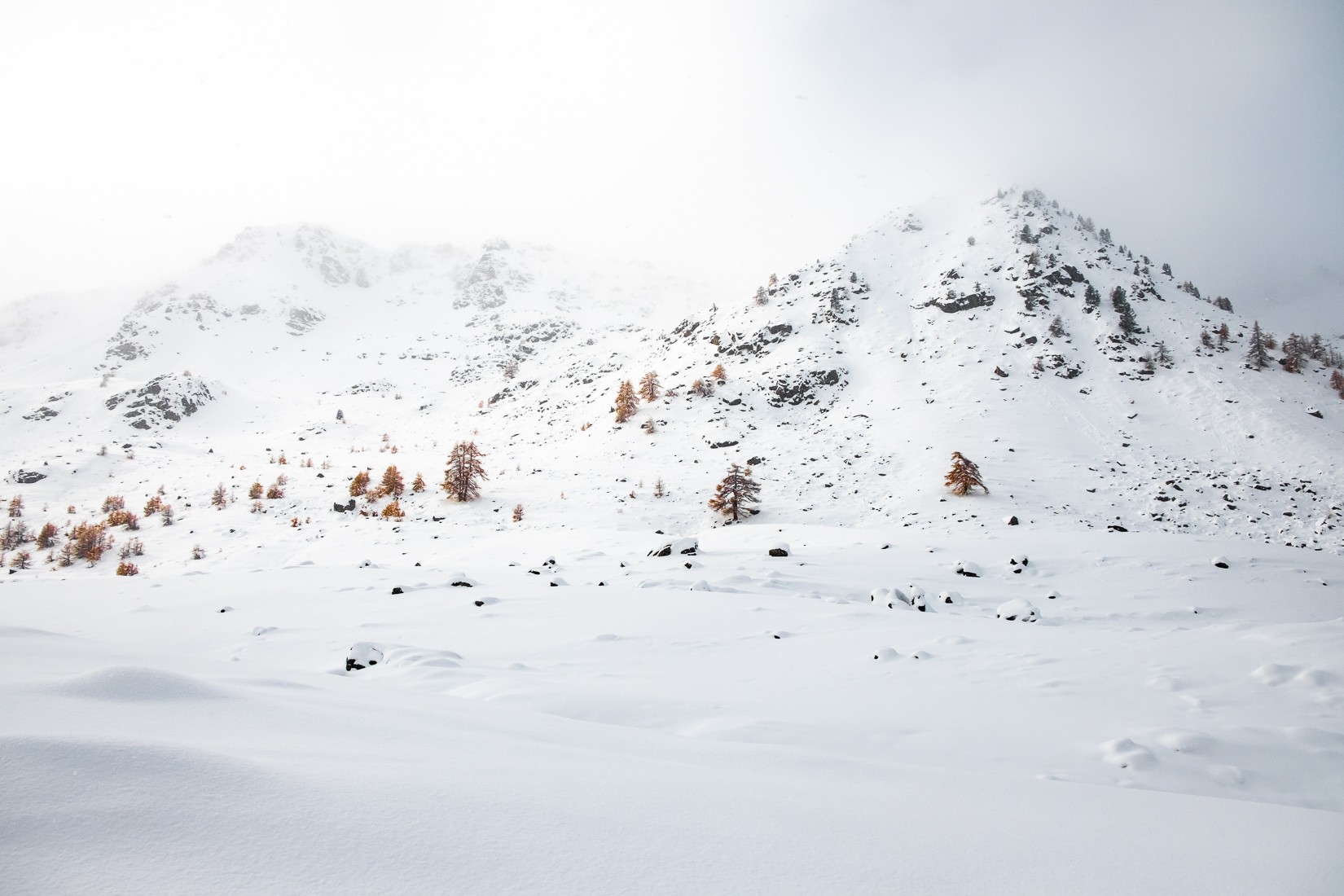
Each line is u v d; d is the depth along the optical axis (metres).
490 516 41.66
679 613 9.77
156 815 1.34
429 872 1.31
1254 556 16.61
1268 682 5.89
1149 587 13.98
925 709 5.15
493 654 7.26
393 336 177.38
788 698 5.45
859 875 1.57
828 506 41.09
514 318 181.38
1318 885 1.71
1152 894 1.60
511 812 1.69
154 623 9.49
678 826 1.76
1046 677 6.28
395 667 6.14
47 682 2.44
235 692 2.80
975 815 2.18
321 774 1.78
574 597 11.30
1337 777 3.79
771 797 2.15
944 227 103.44
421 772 1.92
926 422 53.91
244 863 1.22
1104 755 4.00
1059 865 1.76
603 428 66.94
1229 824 2.23
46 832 1.20
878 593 12.50
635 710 4.68
